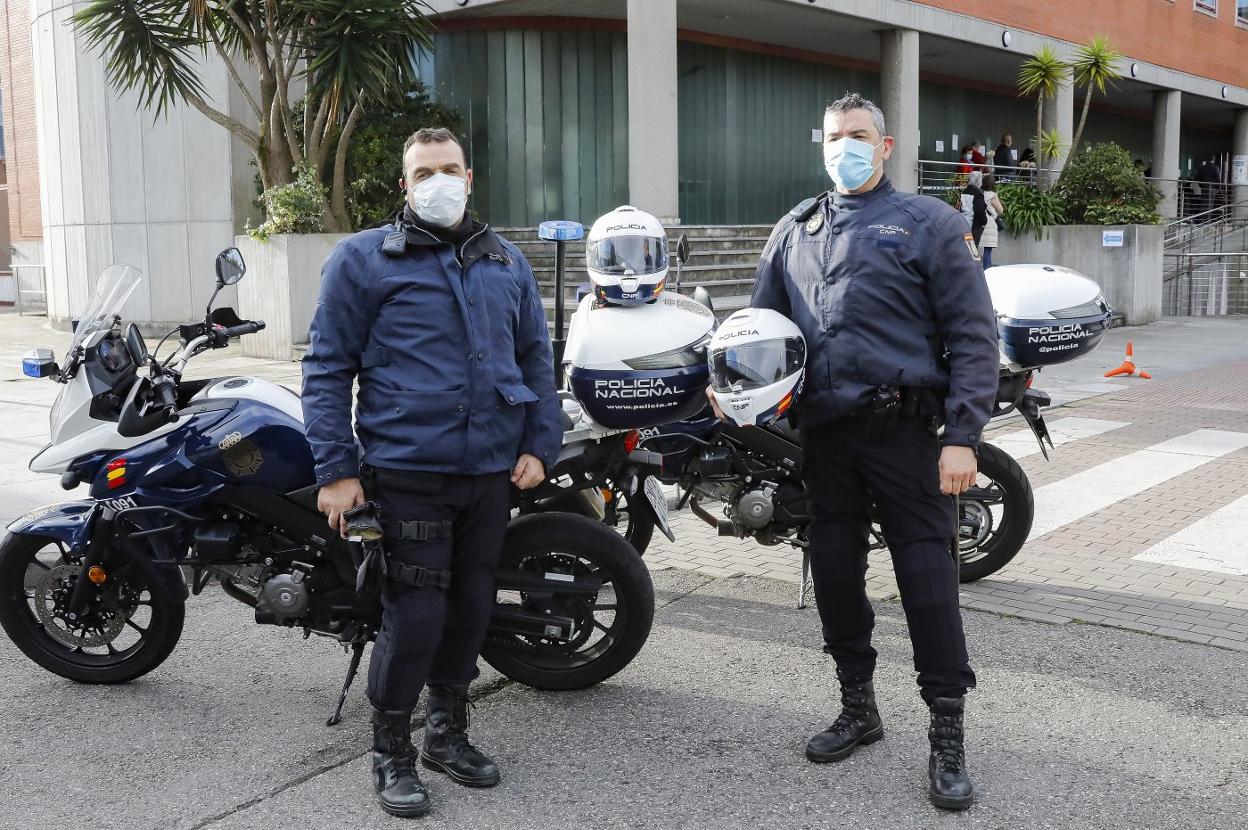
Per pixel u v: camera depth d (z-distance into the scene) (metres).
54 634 4.21
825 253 3.37
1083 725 3.73
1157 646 4.43
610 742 3.66
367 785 3.38
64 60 17.17
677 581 5.39
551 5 16.38
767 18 17.64
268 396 3.91
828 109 3.39
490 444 3.23
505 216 17.62
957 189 17.66
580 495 4.28
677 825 3.12
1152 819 3.11
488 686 4.15
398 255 3.18
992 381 3.21
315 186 13.96
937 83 24.11
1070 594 5.07
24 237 23.14
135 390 3.87
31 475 7.61
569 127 17.56
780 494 4.75
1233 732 3.67
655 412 3.80
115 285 4.14
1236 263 20.70
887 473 3.31
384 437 3.18
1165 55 25.75
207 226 16.72
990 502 5.11
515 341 3.42
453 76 17.45
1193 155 34.06
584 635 4.04
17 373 12.77
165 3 13.84
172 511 3.88
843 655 3.55
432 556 3.21
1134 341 15.22
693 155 19.17
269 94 14.43
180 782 3.41
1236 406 9.93
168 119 16.61
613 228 3.88
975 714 3.82
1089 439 8.51
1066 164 18.64
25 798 3.31
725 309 13.52
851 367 3.29
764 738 3.67
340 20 13.42
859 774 3.41
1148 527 6.13
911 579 3.31
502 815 3.20
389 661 3.22
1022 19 21.02
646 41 14.49
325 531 3.78
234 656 4.47
